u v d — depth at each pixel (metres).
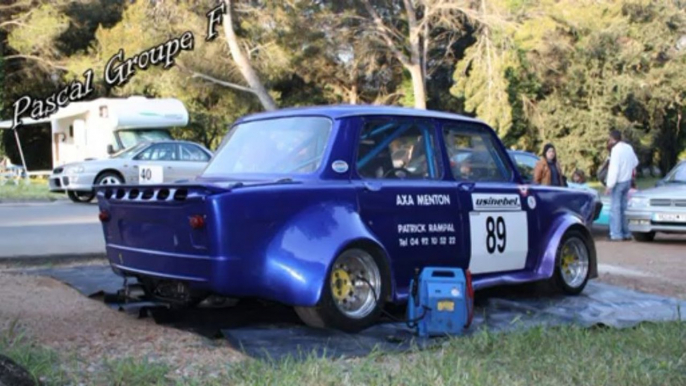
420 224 6.15
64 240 11.85
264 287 5.31
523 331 5.53
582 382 4.41
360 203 5.78
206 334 5.59
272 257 5.32
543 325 5.73
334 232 5.47
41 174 28.92
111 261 6.16
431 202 6.24
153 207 5.50
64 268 8.73
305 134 6.07
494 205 6.75
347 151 5.87
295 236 5.38
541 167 12.39
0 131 34.91
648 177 46.00
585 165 39.06
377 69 37.72
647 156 45.97
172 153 19.75
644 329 5.73
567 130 39.88
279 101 36.31
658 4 41.81
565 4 33.19
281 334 5.40
